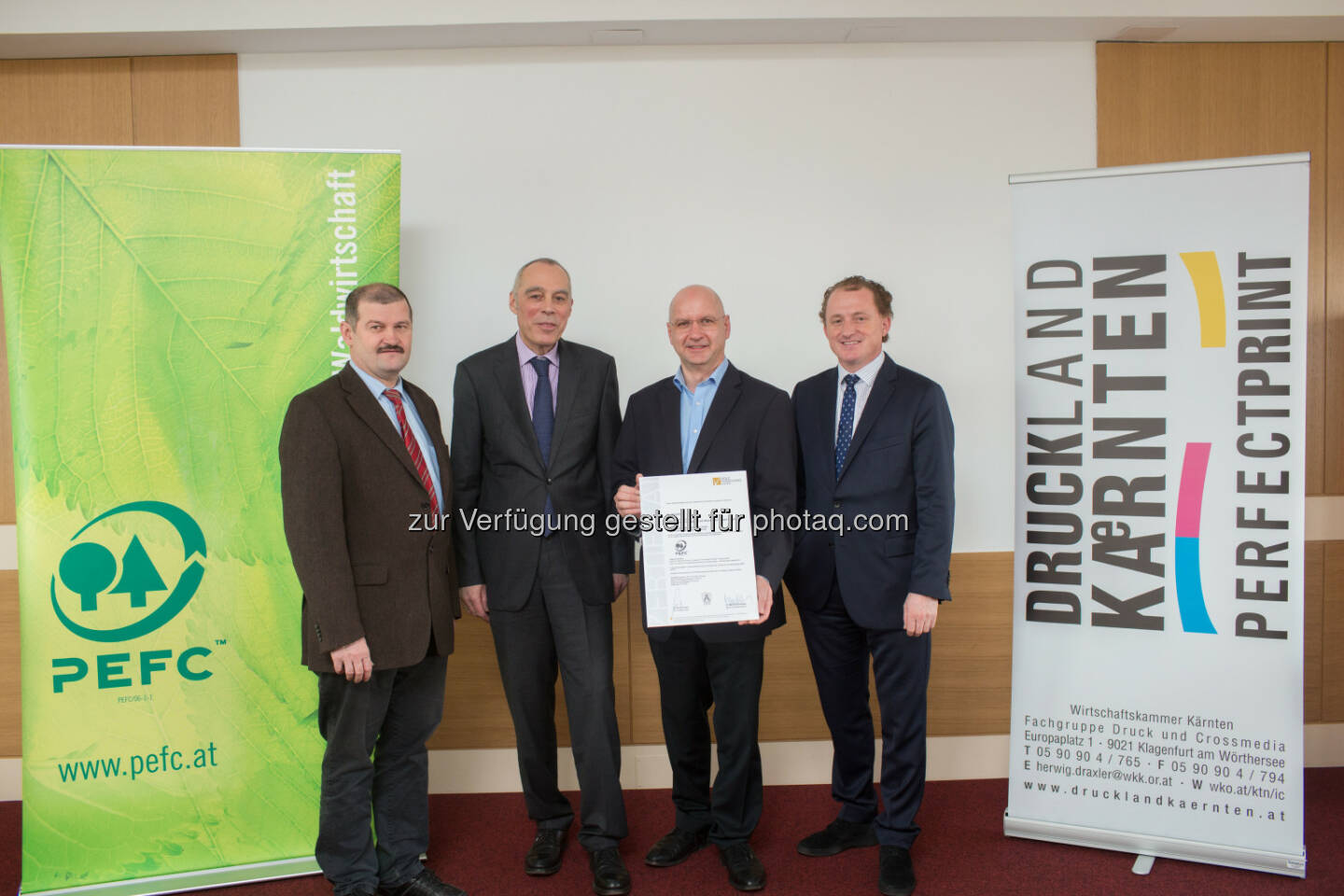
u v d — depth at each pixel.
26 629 2.33
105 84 3.01
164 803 2.41
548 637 2.49
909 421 2.37
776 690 3.16
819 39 3.04
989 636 3.16
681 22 2.87
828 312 2.43
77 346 2.34
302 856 2.49
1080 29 2.99
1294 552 2.35
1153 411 2.46
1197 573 2.43
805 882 2.43
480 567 2.52
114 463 2.36
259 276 2.44
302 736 2.50
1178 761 2.45
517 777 3.12
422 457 2.32
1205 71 3.13
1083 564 2.53
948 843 2.64
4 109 3.00
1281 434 2.35
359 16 2.82
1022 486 2.59
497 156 3.07
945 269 3.14
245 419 2.44
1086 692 2.54
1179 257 2.42
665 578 2.30
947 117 3.11
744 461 2.35
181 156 2.38
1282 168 2.33
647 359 3.12
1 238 2.30
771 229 3.11
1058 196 2.52
